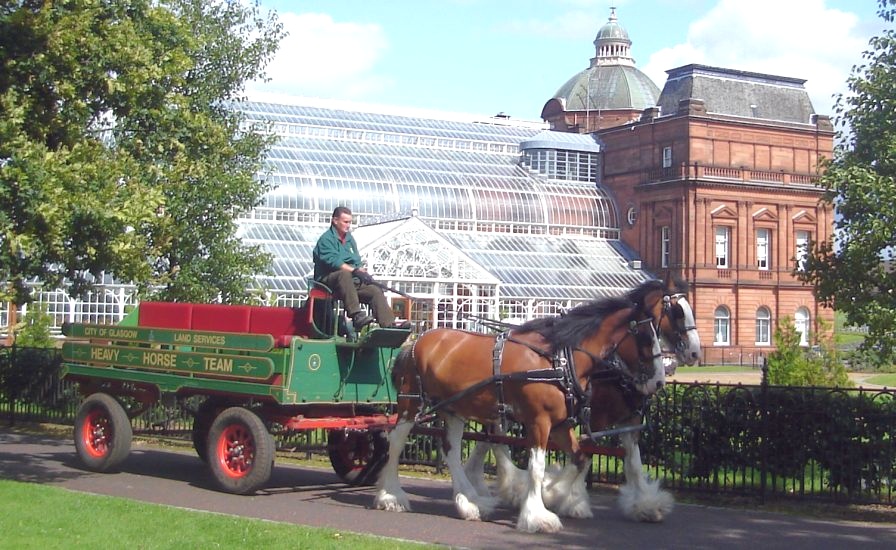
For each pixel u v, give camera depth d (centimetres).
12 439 2170
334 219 1477
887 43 1664
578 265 6781
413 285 5478
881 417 1463
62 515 1218
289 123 6688
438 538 1199
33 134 1534
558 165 7438
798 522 1345
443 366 1347
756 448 1535
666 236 6969
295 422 1412
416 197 6594
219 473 1480
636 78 8819
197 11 2403
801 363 2184
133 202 1474
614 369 1280
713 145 6894
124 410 1672
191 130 1966
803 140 7156
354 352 1488
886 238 1547
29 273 1470
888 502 1462
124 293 4856
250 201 2466
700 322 6675
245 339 1478
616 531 1252
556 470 1389
